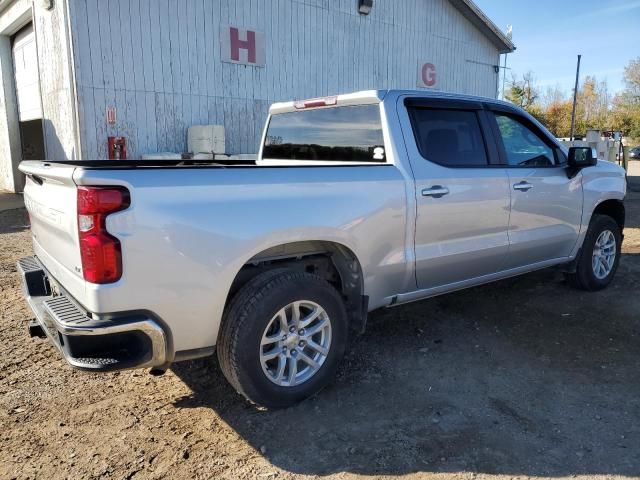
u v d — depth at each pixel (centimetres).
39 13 1172
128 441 296
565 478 264
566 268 539
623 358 396
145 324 268
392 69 1650
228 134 1297
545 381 363
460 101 427
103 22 1073
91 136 1083
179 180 277
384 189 359
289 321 326
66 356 263
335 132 430
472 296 539
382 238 361
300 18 1402
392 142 380
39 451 285
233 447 291
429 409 329
